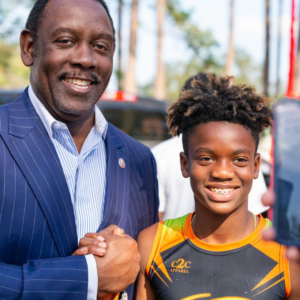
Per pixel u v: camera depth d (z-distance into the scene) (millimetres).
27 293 1761
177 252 1934
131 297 2127
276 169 1313
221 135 1840
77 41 2021
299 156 1306
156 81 18297
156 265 1941
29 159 1944
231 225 1873
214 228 1890
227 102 1872
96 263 1861
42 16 2043
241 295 1782
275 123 1325
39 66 2043
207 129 1871
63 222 1940
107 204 2092
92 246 1897
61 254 1933
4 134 1954
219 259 1865
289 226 1290
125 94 7137
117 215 2119
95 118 2195
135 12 15156
